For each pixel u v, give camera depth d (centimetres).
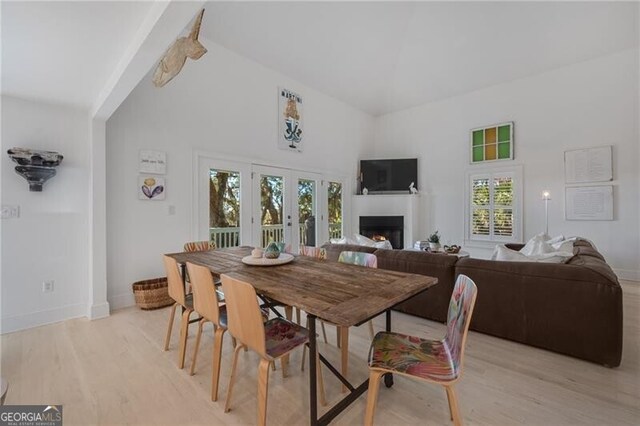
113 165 317
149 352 224
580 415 154
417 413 157
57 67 218
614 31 406
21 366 204
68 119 292
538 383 182
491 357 212
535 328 221
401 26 462
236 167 427
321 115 573
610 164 435
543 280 217
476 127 565
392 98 638
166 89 355
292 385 183
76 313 296
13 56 201
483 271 244
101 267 299
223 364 209
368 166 647
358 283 156
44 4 152
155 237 347
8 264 262
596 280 198
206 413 158
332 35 452
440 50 500
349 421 151
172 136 360
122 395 173
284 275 174
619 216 430
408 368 128
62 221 289
